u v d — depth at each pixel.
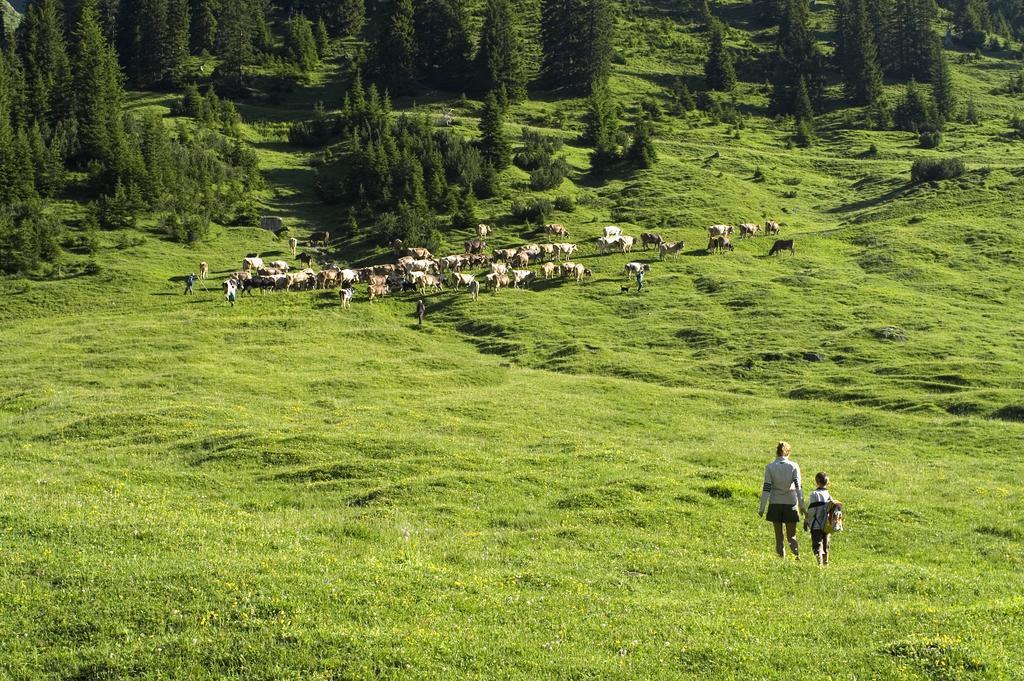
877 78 168.12
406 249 87.19
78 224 90.44
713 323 62.22
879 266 76.31
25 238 78.19
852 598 16.36
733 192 106.19
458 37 168.50
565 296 70.81
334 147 130.00
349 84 168.12
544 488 27.05
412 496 25.48
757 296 67.19
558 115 148.75
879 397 45.75
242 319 64.44
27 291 73.00
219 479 28.25
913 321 60.91
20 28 173.88
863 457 34.38
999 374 48.75
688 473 29.59
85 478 25.77
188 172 106.44
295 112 154.75
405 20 165.00
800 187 114.62
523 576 17.08
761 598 16.33
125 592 14.42
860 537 22.62
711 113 158.38
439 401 44.91
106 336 59.44
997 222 86.88
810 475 30.45
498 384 51.81
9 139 95.25
